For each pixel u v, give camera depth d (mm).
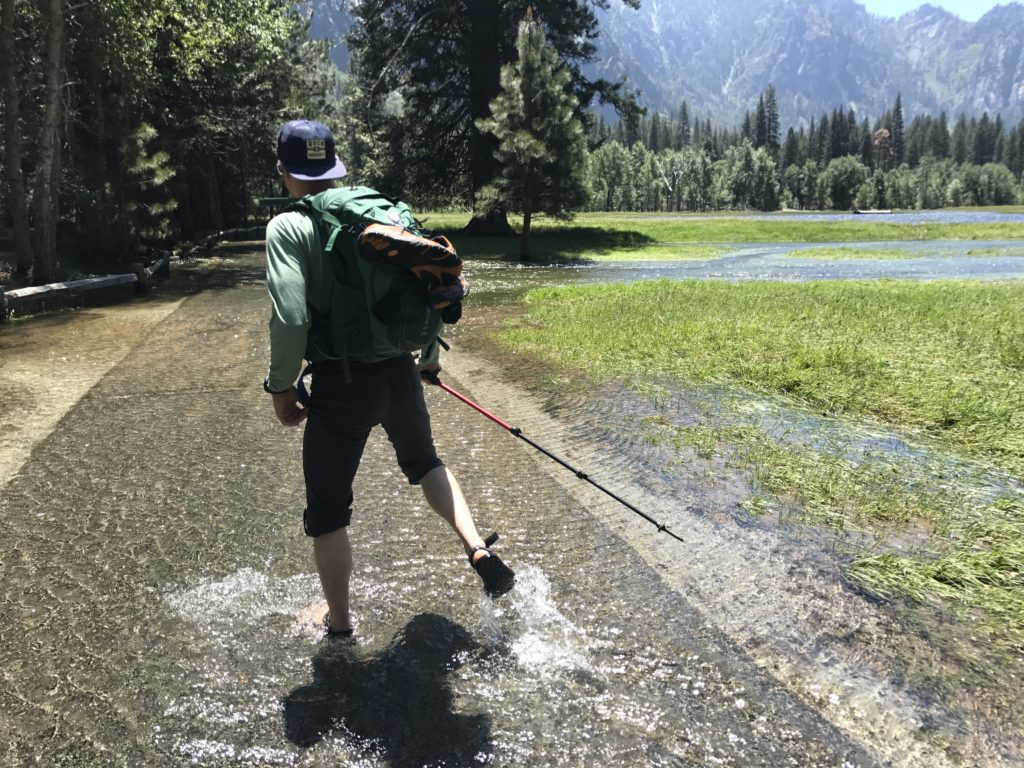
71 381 6965
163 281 16203
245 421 5656
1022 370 6621
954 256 24375
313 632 2838
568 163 23375
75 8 14359
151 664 2654
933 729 2322
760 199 125938
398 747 2246
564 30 32594
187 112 24297
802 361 6930
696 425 5367
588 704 2439
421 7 33000
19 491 4293
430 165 34438
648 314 10078
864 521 3820
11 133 13664
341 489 2691
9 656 2707
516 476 4488
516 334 8938
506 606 3023
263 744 2264
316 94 41250
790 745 2256
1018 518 3793
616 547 3553
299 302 2344
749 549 3521
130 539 3660
